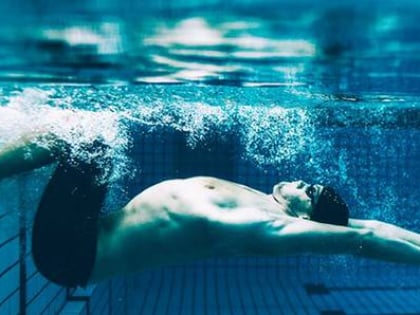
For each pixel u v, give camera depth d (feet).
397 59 4.78
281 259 11.51
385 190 10.62
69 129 4.09
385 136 10.24
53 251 3.91
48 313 6.91
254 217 3.59
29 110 5.41
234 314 9.07
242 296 10.10
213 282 11.01
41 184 4.53
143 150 10.48
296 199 4.01
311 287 10.58
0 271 5.36
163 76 5.41
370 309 9.12
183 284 10.89
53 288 7.22
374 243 3.52
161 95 6.31
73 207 3.92
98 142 4.12
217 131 9.78
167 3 3.31
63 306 7.61
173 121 8.31
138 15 3.53
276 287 10.62
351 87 6.01
